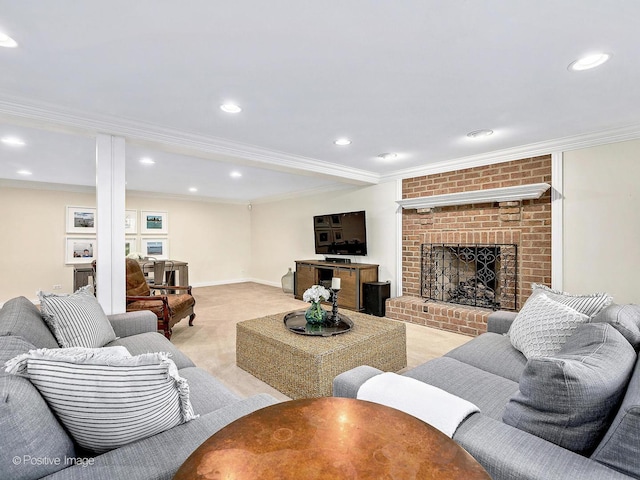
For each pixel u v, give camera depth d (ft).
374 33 5.22
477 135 10.34
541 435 3.37
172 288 14.07
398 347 9.03
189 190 22.08
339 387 4.87
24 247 18.35
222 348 11.10
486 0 4.46
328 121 9.11
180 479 2.54
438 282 14.67
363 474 2.61
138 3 4.50
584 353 3.71
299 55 5.85
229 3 4.52
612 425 2.89
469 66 6.23
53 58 5.88
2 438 2.61
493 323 8.26
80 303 6.71
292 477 2.57
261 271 26.76
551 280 11.14
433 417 3.68
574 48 5.61
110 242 8.80
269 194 24.09
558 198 10.93
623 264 9.78
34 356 3.12
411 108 8.22
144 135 9.32
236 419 3.67
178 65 6.16
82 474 2.88
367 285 15.83
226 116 8.71
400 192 15.83
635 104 7.97
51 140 10.63
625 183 9.71
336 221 19.25
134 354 6.59
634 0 4.44
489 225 12.81
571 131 9.99
